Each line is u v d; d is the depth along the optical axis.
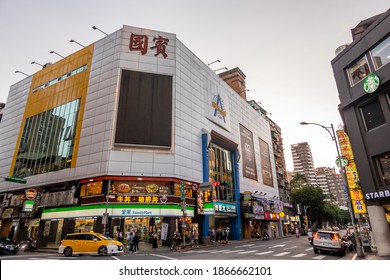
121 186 28.50
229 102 50.81
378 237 16.08
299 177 85.25
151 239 27.22
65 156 33.41
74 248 18.92
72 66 39.53
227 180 43.31
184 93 36.75
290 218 68.69
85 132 32.56
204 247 27.14
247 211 43.28
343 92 19.84
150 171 29.88
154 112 32.50
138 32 36.09
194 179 34.09
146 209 27.98
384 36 17.05
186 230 30.31
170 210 28.70
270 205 54.22
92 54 37.50
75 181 31.28
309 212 72.38
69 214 29.55
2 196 39.12
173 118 33.41
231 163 46.31
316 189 71.94
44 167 35.28
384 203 16.34
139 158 30.09
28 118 41.94
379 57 17.42
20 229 34.59
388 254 15.56
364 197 17.38
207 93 43.19
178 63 36.94
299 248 23.12
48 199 31.64
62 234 29.12
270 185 60.22
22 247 29.62
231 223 41.62
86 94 35.19
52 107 39.06
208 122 41.06
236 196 43.66
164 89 34.16
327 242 17.48
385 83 16.70
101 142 30.52
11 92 47.88
